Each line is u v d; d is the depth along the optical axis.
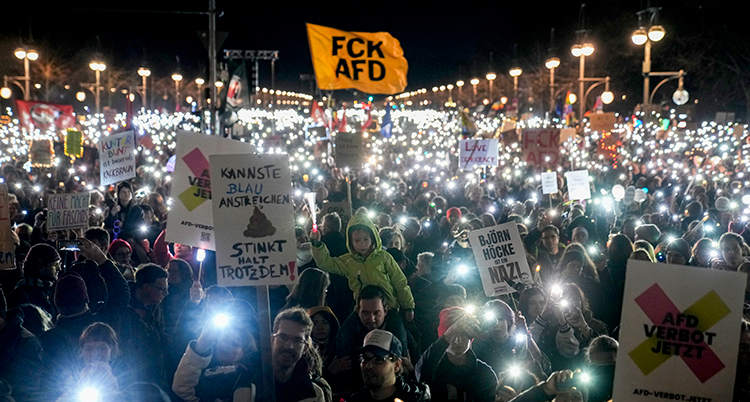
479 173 20.09
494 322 5.84
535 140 17.75
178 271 6.94
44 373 5.10
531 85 58.12
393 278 7.16
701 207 13.25
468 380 5.33
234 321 4.77
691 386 4.04
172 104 66.75
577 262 7.97
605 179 19.89
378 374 4.72
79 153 17.83
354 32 13.11
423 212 14.74
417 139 40.75
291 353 4.66
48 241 9.45
